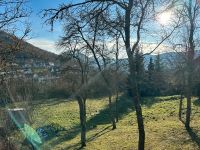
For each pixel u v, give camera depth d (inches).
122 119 2277.3
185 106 2225.6
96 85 2635.3
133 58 804.0
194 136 1343.5
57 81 1867.6
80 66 1622.8
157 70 2842.0
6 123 850.8
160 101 2650.1
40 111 1784.0
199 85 2319.1
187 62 1555.1
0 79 558.9
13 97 896.9
